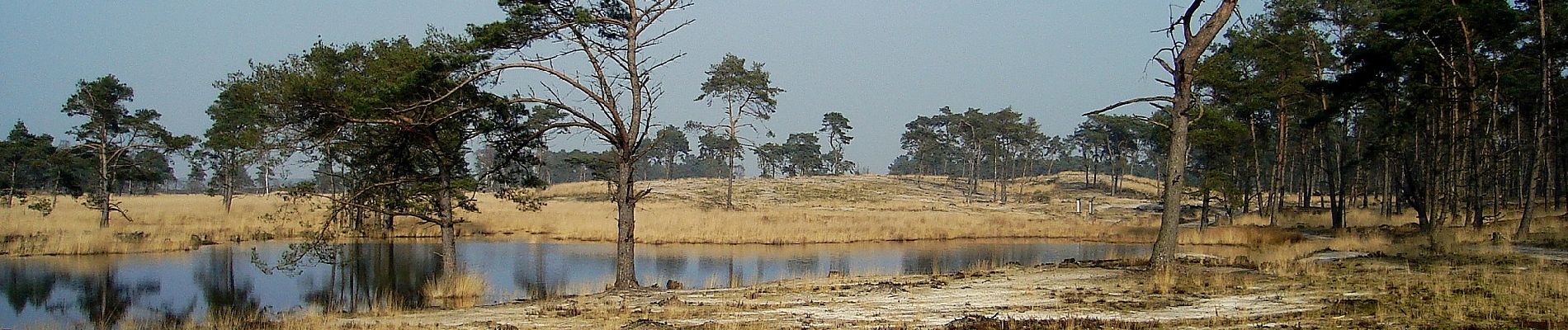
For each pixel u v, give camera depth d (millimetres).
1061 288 16406
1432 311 10617
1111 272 19141
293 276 26188
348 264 29375
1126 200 80438
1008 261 30734
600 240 40500
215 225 41125
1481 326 9469
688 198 74500
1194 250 30766
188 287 23781
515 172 22391
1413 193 32062
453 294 20297
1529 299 11266
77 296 22031
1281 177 42438
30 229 37406
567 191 78625
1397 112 32062
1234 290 14859
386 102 18484
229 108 28484
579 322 13359
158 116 43594
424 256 32219
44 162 46625
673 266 29406
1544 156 37062
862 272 25438
